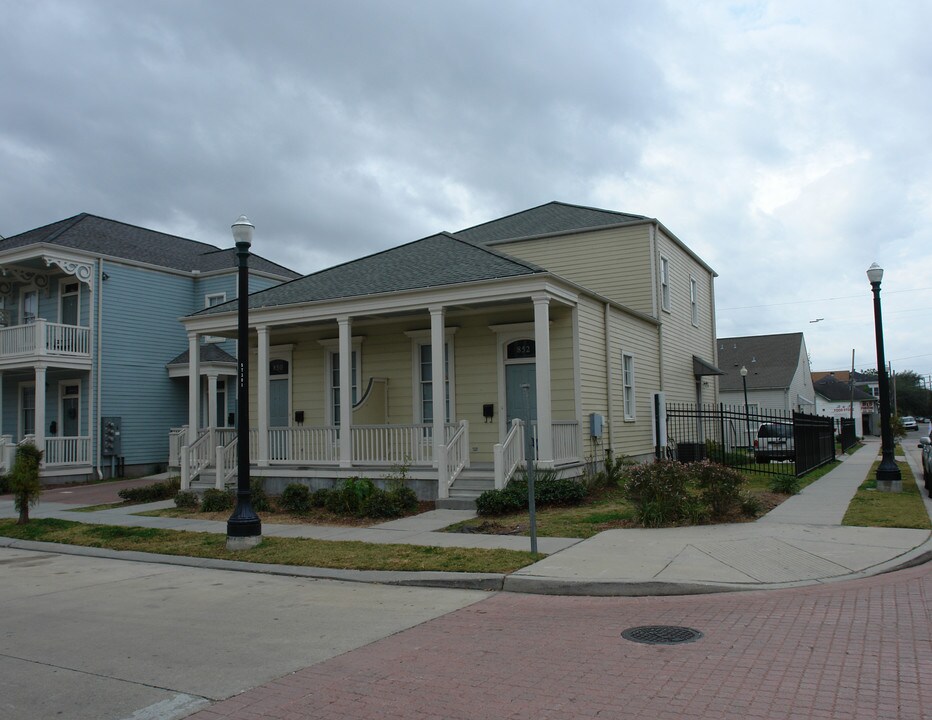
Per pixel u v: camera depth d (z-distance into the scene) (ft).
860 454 101.86
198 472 59.82
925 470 57.00
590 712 15.37
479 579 28.17
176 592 29.19
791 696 15.87
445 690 17.06
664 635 20.80
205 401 92.58
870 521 37.88
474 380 57.62
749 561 29.68
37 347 76.23
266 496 51.60
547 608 24.80
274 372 67.21
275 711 16.29
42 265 82.64
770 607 23.67
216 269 93.97
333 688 17.56
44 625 24.43
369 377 61.93
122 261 85.51
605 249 75.77
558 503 45.42
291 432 56.70
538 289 47.47
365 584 29.68
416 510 46.60
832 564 29.07
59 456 78.38
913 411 333.83
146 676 18.88
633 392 64.90
